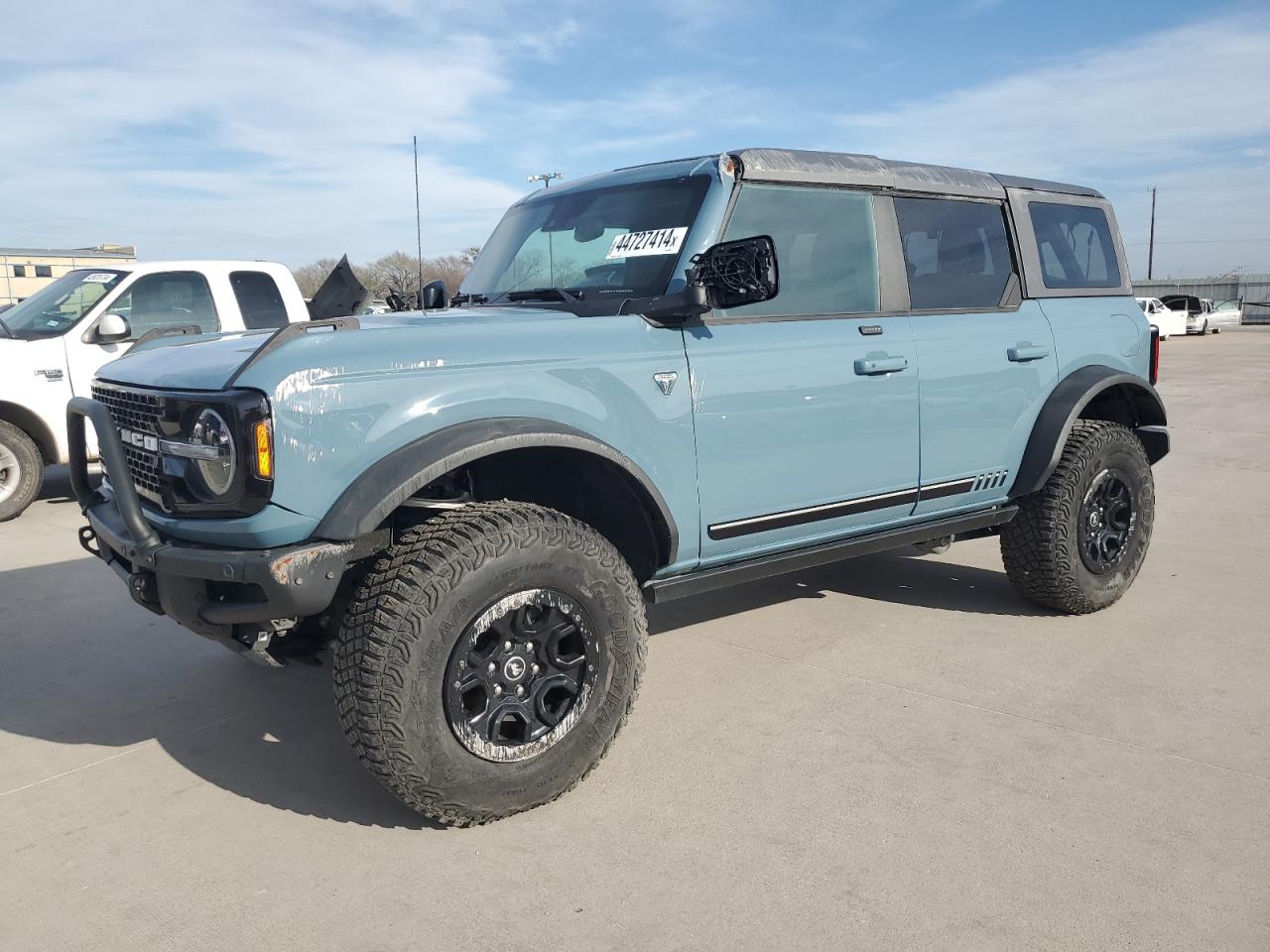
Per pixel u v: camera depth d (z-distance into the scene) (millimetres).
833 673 4113
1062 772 3219
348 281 5027
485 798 2887
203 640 4707
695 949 2369
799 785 3152
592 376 3176
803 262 3832
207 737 3637
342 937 2439
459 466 3049
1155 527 6773
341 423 2734
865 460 3939
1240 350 28406
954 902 2525
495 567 2809
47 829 2982
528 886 2641
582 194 4129
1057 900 2527
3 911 2566
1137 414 5219
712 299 3289
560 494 3492
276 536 2707
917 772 3232
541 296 3836
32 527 7289
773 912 2500
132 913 2551
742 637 4594
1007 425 4457
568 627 3025
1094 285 5047
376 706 2697
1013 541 4699
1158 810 2967
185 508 2867
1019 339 4496
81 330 7809
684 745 3459
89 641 4695
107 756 3488
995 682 3992
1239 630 4602
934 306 4273
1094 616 4840
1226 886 2582
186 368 3021
